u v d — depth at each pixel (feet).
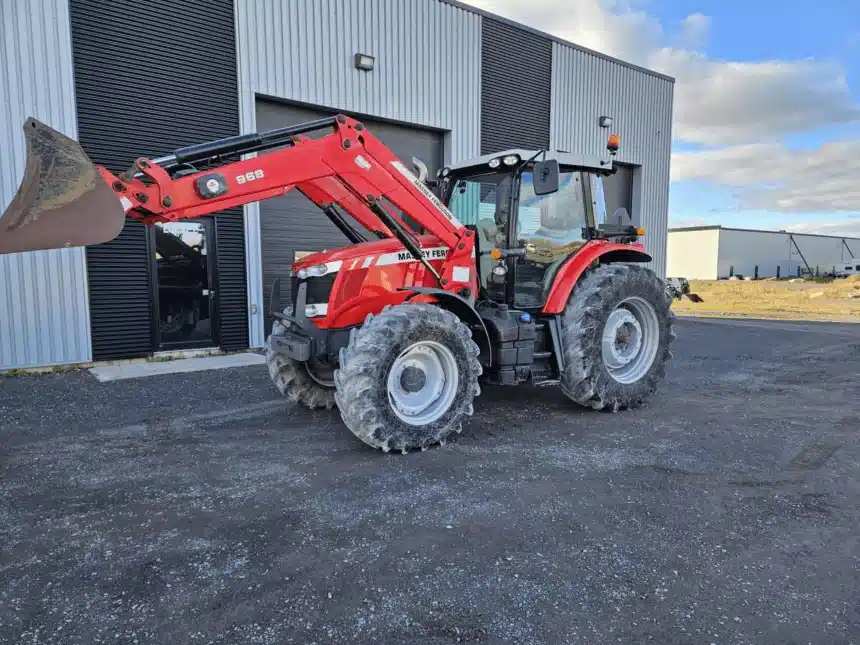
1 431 13.98
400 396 12.20
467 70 34.40
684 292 59.06
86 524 8.90
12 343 22.08
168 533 8.57
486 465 11.35
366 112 30.37
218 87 26.17
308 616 6.51
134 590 7.05
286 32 27.63
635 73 44.45
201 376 20.97
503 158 14.38
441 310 12.60
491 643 6.04
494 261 14.89
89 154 23.43
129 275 24.31
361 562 7.66
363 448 12.48
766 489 10.15
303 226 29.55
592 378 14.78
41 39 22.12
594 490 10.08
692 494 9.91
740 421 14.61
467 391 12.71
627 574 7.38
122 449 12.57
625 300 15.61
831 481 10.52
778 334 33.63
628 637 6.14
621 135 44.06
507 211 14.66
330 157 12.10
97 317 23.75
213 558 7.81
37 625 6.38
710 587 7.09
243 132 26.86
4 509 9.48
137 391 18.42
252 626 6.33
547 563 7.64
